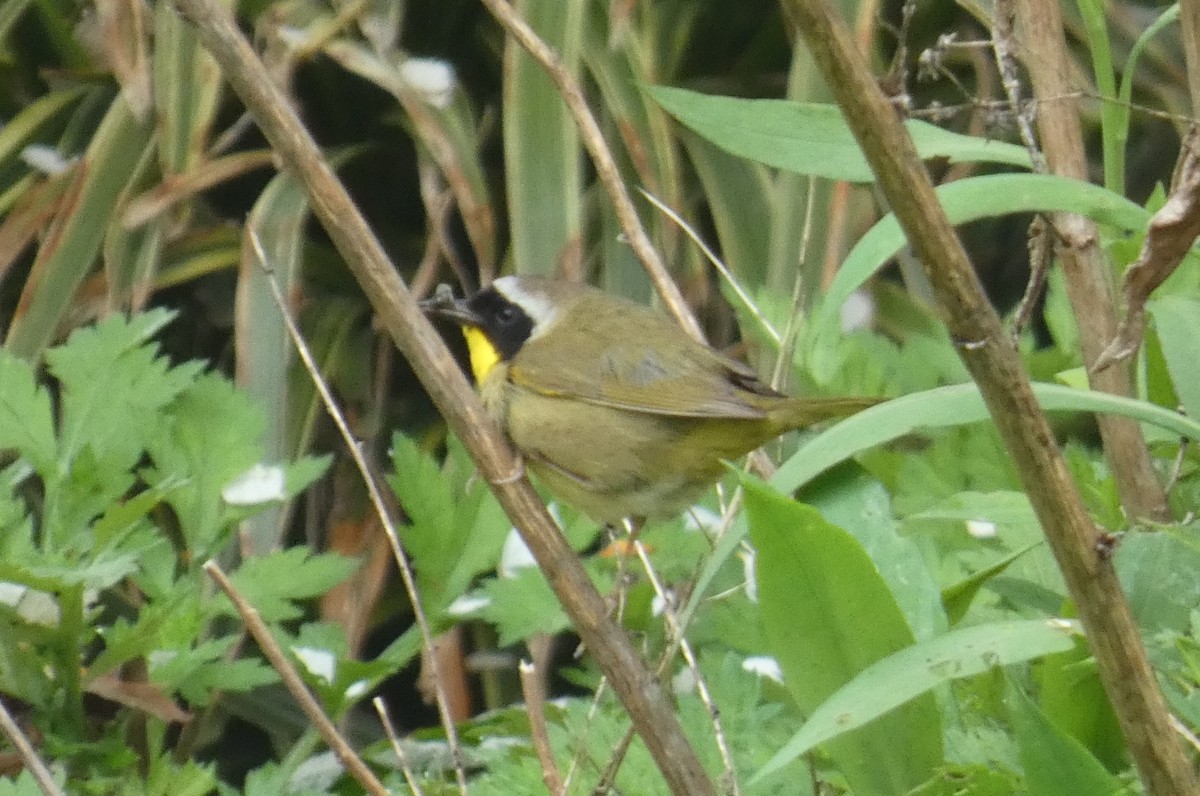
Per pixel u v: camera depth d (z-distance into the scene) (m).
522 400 5.93
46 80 10.59
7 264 9.42
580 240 8.84
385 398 9.30
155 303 9.98
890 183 2.69
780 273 8.88
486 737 5.55
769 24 10.27
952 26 10.08
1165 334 4.04
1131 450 4.40
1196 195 3.34
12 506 5.22
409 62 9.50
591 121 5.11
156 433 5.48
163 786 4.92
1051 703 4.04
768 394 5.56
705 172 9.58
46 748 4.98
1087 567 2.84
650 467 5.79
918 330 9.16
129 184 9.41
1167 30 10.02
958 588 4.14
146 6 9.88
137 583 5.39
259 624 3.94
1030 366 5.93
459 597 5.54
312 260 9.70
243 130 10.38
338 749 3.89
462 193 8.95
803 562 3.55
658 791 4.60
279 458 8.48
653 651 5.61
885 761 3.76
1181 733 3.65
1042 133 4.59
